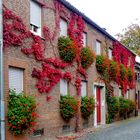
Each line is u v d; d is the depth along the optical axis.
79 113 20.59
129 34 57.00
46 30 16.83
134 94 36.91
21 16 14.49
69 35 19.77
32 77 15.30
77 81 20.38
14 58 13.85
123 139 15.68
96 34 24.61
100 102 25.66
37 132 15.49
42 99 16.12
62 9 18.80
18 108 13.27
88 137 16.78
